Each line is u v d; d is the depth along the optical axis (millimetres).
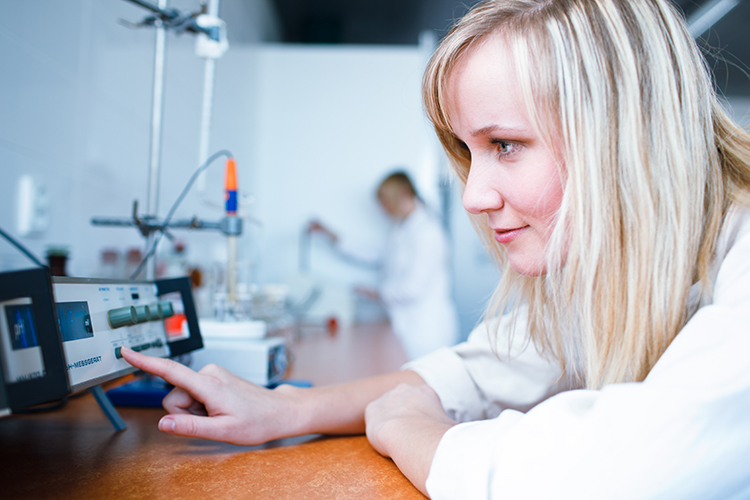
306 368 1331
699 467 346
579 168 506
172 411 621
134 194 1821
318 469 548
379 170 3904
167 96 2176
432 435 513
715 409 350
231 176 1040
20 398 369
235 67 3244
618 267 513
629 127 500
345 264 3873
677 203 498
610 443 354
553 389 760
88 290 542
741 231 485
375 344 1942
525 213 557
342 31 5035
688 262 498
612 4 512
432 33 3779
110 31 1613
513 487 374
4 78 1111
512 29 521
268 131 3941
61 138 1341
